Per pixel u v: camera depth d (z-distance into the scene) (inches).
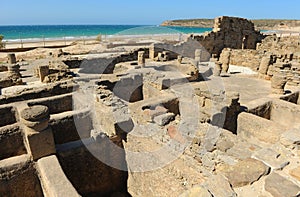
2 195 223.1
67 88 476.4
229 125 339.9
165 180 246.4
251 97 474.0
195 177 216.2
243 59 807.1
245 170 179.2
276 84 448.5
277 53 753.0
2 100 406.0
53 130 325.7
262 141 309.9
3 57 987.9
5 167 221.5
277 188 158.9
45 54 1015.6
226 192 161.5
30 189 237.5
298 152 197.8
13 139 282.7
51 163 227.1
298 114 357.4
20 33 3383.4
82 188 289.7
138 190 300.5
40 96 447.5
